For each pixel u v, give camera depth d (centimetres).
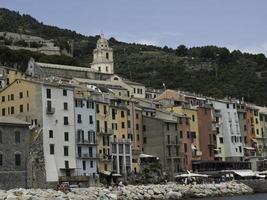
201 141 17938
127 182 14438
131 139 15975
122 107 15762
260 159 19300
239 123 19738
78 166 13562
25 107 13425
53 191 11338
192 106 18362
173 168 16212
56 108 13350
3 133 11888
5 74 18025
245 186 15112
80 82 18200
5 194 10319
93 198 11181
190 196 13338
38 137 12756
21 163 12119
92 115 14362
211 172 16675
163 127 16238
